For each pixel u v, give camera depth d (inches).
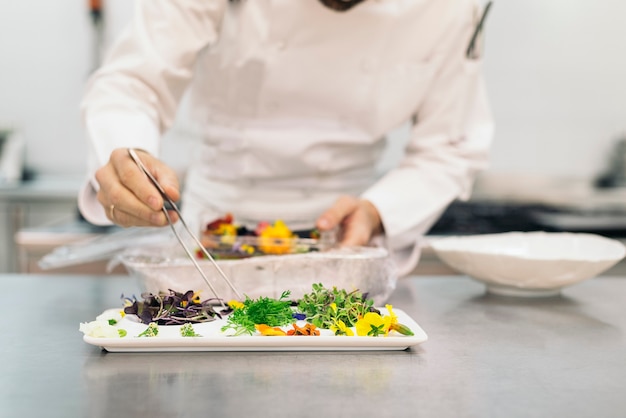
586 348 33.1
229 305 36.1
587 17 116.2
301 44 53.6
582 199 112.6
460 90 58.6
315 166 57.1
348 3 50.4
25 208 107.6
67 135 118.8
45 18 116.7
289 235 46.5
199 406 24.2
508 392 26.3
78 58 117.5
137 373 27.9
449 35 56.5
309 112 56.4
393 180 56.9
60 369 28.5
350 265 39.4
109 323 33.1
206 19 53.2
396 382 27.2
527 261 43.0
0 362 29.6
